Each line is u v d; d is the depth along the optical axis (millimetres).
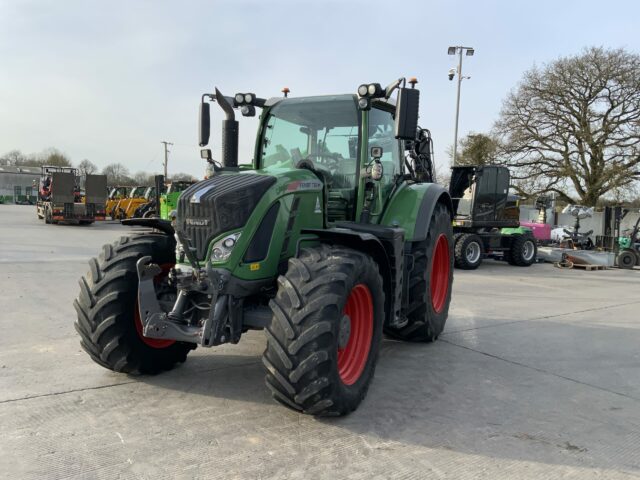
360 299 3703
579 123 28531
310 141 4730
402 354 5113
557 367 4852
